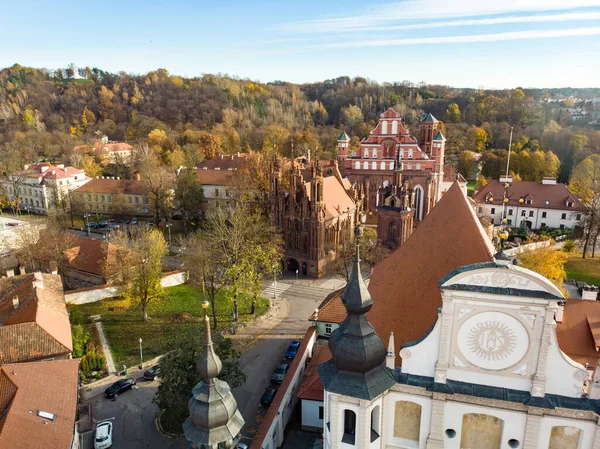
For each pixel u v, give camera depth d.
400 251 34.69
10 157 175.50
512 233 116.38
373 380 20.12
